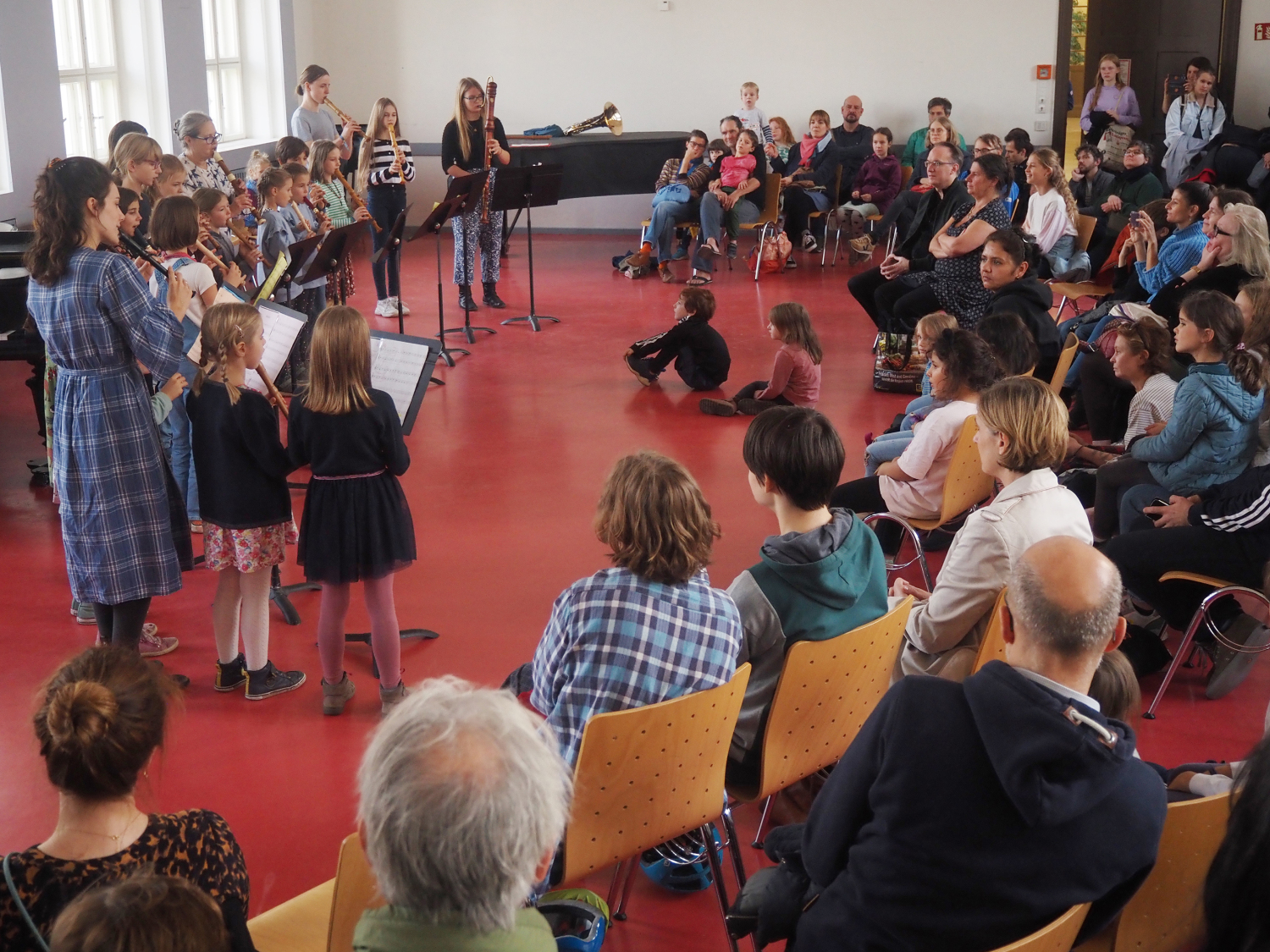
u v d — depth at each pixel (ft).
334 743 10.43
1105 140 34.01
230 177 19.62
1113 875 5.16
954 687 5.33
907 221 28.71
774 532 15.01
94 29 27.91
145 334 10.41
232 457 10.47
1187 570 10.82
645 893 8.51
